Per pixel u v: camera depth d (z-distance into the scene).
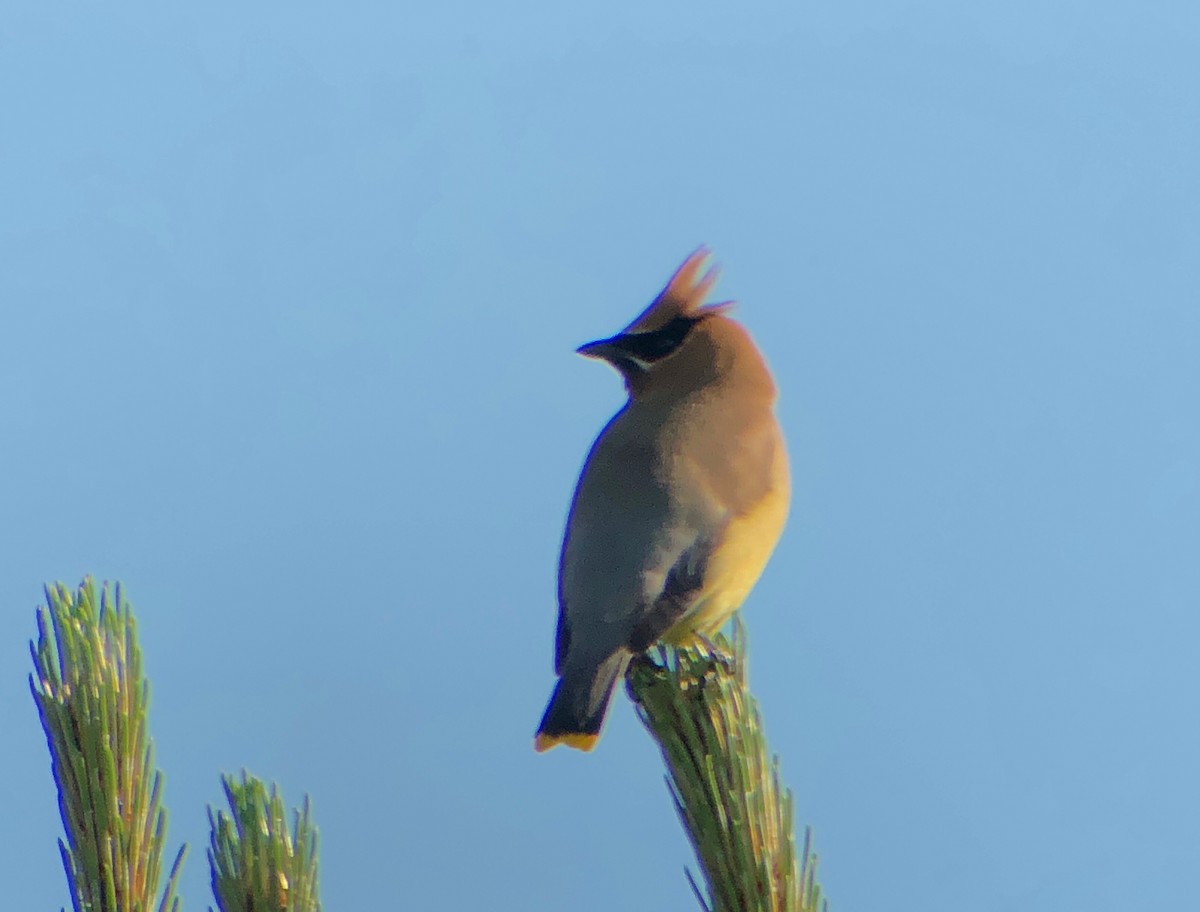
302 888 6.44
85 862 6.63
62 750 6.71
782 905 7.02
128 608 6.96
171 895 6.68
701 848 7.15
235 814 6.51
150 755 6.80
